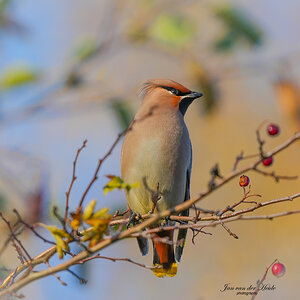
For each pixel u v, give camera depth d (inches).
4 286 274.7
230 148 663.8
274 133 278.4
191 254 628.7
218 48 402.9
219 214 287.3
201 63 418.6
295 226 625.3
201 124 668.1
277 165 646.5
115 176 260.7
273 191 637.9
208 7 402.6
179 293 613.6
